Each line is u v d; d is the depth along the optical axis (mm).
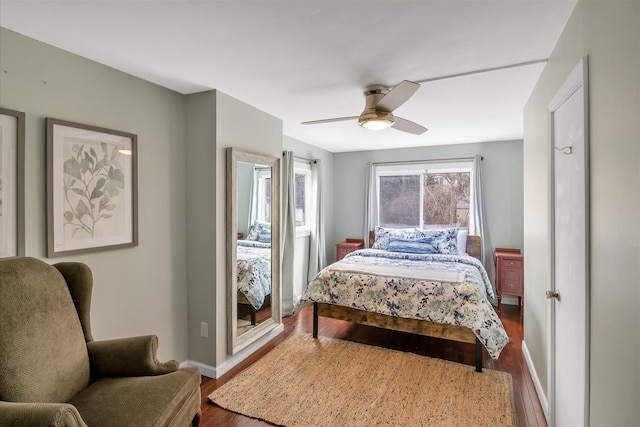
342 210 5684
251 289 3098
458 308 2801
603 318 1212
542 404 2236
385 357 2975
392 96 2166
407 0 1471
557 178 1909
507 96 2756
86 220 2057
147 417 1401
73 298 1773
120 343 1757
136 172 2357
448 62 2119
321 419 2119
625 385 1043
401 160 5273
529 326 2764
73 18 1612
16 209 1740
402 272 3318
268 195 3332
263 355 3047
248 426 2068
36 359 1443
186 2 1481
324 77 2379
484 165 4789
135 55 2031
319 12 1566
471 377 2619
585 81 1354
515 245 4664
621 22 1060
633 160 986
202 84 2527
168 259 2633
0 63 1691
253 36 1799
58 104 1931
